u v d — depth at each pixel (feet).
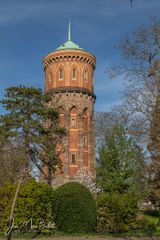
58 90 221.05
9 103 164.66
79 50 228.84
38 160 168.35
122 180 145.89
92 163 214.69
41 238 90.79
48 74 232.53
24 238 90.58
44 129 168.35
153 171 99.96
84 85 226.58
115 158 150.20
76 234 96.63
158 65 88.53
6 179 141.49
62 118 217.15
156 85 86.58
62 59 227.81
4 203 97.91
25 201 98.63
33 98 167.84
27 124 160.35
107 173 150.20
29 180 103.71
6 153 150.41
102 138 170.30
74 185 100.99
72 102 219.82
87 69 231.09
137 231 102.47
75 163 211.61
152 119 84.69
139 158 107.45
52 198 102.06
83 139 216.54
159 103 84.07
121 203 103.35
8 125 161.68
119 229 101.50
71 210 98.22
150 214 157.28
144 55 97.19
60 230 98.12
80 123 217.77
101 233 98.99
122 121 152.05
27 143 156.76
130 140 150.10
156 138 84.23
